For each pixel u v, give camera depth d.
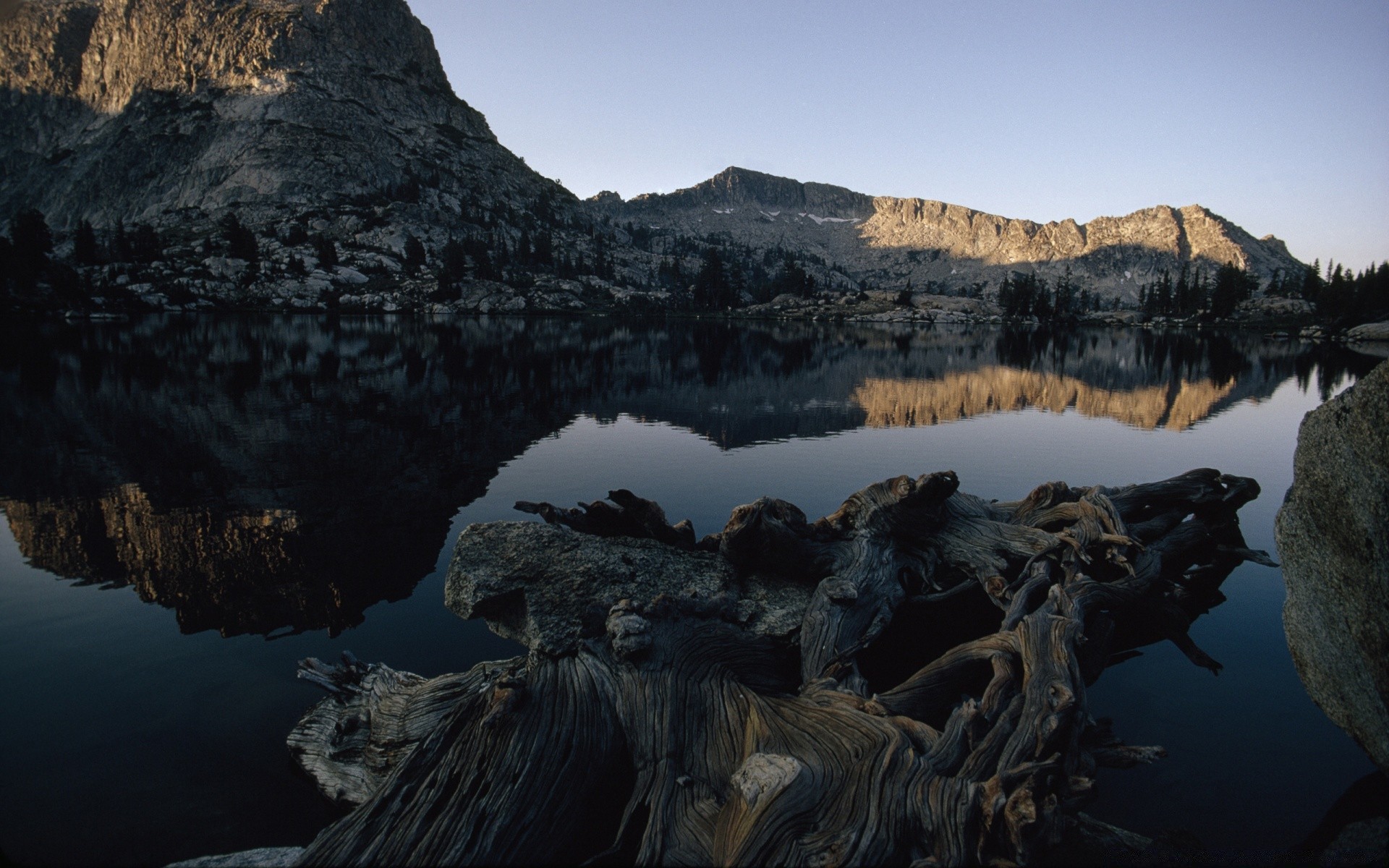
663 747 5.92
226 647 8.70
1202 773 6.55
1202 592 11.36
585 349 61.03
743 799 4.97
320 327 82.31
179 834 5.59
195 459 18.56
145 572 11.05
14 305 82.50
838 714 6.09
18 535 12.65
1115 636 9.74
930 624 9.99
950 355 60.88
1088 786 5.49
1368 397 6.16
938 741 5.71
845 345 73.06
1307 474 6.93
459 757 5.54
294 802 6.03
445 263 172.62
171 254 151.75
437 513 14.17
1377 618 6.00
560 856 5.14
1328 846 5.51
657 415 27.03
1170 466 19.14
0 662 8.27
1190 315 157.88
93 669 8.12
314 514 14.07
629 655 6.81
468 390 33.16
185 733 6.94
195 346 52.31
